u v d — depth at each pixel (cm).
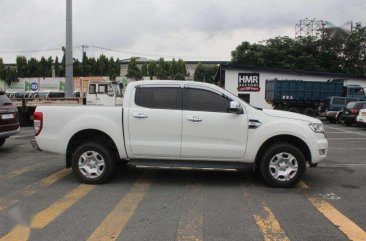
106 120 809
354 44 5562
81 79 4338
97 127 809
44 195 733
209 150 793
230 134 792
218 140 794
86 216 612
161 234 538
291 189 789
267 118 798
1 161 1077
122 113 805
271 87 3231
